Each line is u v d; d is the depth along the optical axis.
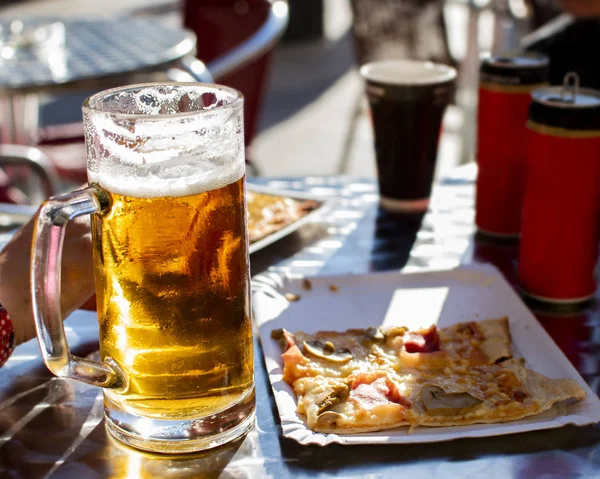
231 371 0.66
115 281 0.64
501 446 0.67
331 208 0.94
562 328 0.78
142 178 0.62
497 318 0.77
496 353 0.72
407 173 0.96
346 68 4.10
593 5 1.23
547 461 0.66
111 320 0.65
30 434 0.68
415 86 0.92
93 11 4.93
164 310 0.64
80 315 0.80
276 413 0.70
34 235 0.63
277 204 0.95
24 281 0.75
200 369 0.65
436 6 2.01
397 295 0.81
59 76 1.48
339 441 0.66
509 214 0.90
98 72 1.51
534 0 1.99
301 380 0.70
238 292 0.66
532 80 0.86
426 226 0.94
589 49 1.23
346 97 3.59
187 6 1.93
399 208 0.98
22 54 1.63
